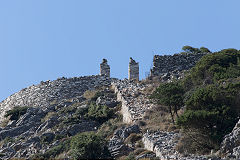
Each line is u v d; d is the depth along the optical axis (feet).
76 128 515.09
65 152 454.81
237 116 406.21
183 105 469.16
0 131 556.10
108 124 513.04
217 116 394.32
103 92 608.19
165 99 468.34
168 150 396.16
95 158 405.18
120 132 460.96
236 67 562.25
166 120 476.54
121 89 589.32
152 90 562.66
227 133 389.19
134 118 497.46
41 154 458.91
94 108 555.28
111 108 553.23
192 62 649.20
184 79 570.46
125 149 423.23
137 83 612.70
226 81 517.96
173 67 645.10
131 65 651.25
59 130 520.01
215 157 361.71
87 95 622.13
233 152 358.84
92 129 516.32
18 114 604.90
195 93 428.56
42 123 551.18
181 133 418.31
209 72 552.00
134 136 444.55
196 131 397.39
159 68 644.27
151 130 453.17
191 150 389.80
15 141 522.06
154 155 398.21
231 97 415.44
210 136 388.57
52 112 579.89
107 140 449.06
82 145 409.49
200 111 398.21
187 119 394.11
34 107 623.77
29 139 503.61
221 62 578.25
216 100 416.05
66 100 630.33
